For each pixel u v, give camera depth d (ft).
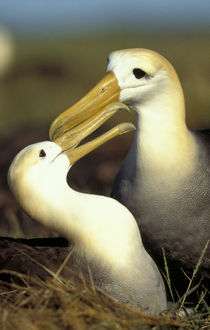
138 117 36.01
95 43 247.09
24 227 52.70
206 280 36.45
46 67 153.89
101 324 28.71
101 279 31.22
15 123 106.11
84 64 157.58
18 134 76.59
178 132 35.53
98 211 31.30
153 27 543.80
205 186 35.70
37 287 30.40
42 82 140.36
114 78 35.19
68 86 134.92
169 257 36.50
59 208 31.48
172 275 37.09
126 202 36.60
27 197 31.63
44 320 28.37
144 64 34.86
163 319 30.12
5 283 30.50
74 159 32.58
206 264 35.83
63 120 34.88
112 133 33.17
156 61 35.01
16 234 47.39
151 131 35.50
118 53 35.68
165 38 280.72
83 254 31.42
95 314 29.19
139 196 36.01
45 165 31.68
